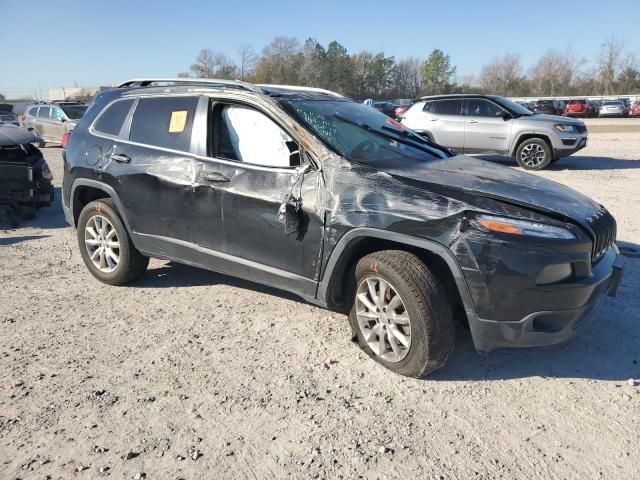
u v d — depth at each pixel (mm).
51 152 18422
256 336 4074
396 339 3455
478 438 2902
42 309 4609
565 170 12344
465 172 3816
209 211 4141
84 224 5094
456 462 2723
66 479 2604
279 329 4184
